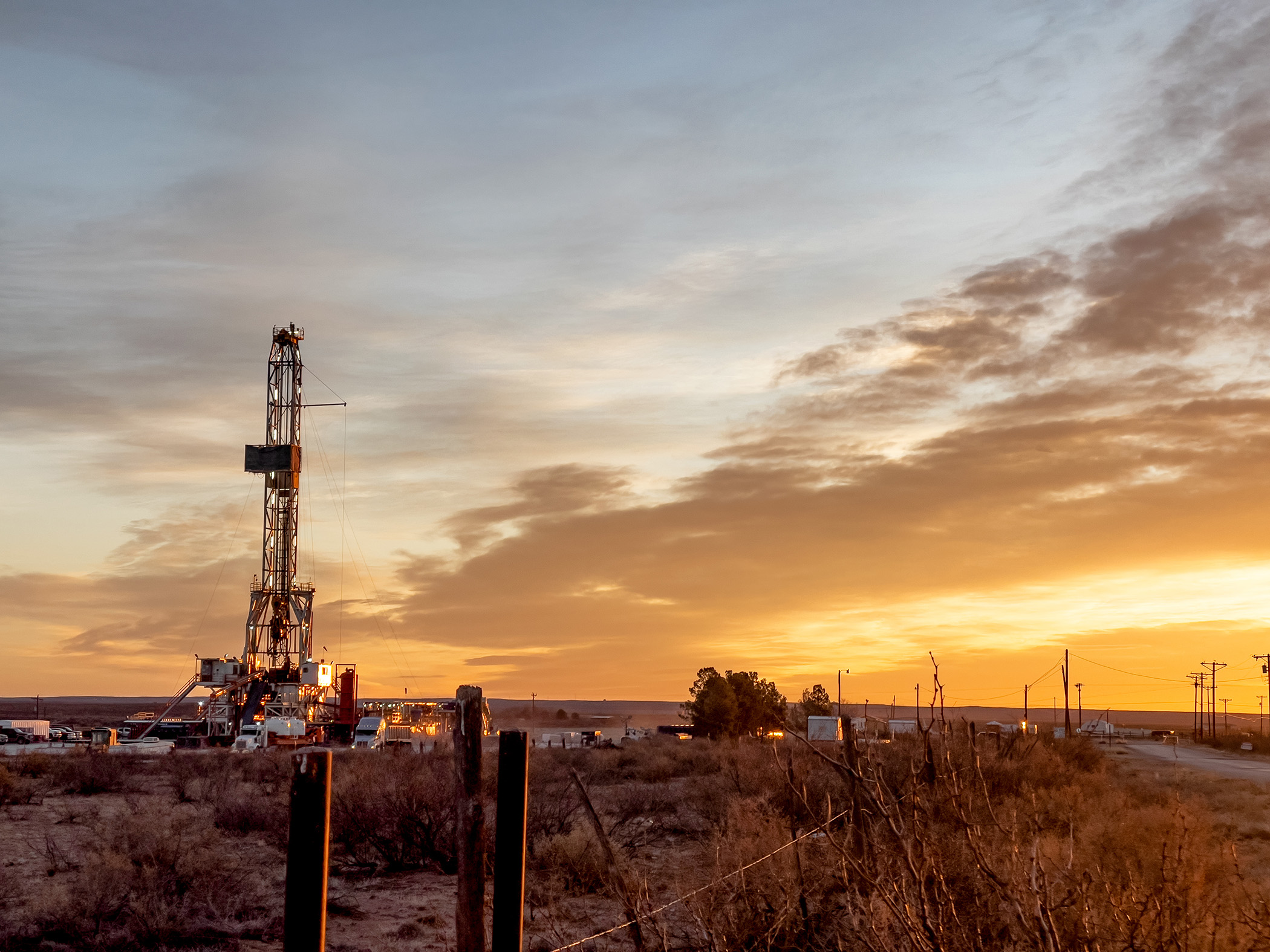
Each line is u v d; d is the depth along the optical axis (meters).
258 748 70.56
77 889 13.99
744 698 97.19
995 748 25.19
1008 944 7.45
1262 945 7.78
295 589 85.69
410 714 85.62
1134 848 12.42
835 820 12.01
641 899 10.33
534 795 21.14
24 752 59.91
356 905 15.95
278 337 88.50
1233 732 119.19
